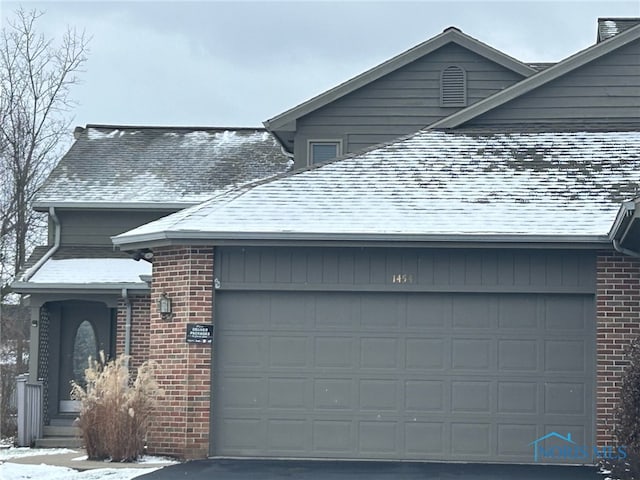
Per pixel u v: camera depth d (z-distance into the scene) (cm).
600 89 2008
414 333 1647
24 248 3312
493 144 1947
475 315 1645
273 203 1717
